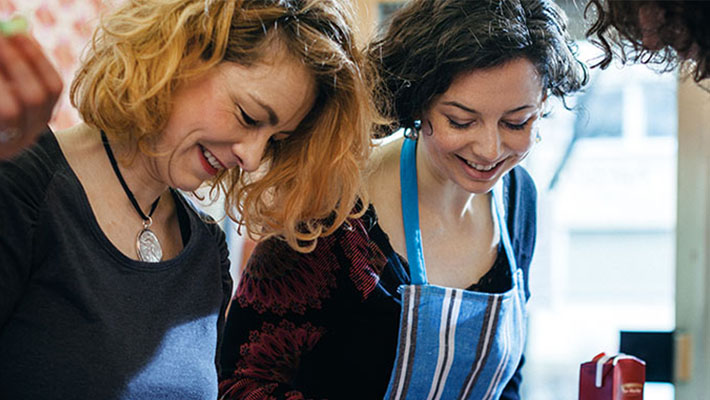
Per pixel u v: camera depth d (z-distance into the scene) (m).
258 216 1.29
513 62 1.22
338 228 1.38
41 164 1.05
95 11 2.14
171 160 1.12
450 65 1.22
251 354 1.40
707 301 2.00
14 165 1.01
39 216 1.03
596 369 1.36
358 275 1.38
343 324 1.40
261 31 1.09
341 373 1.42
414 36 1.27
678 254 2.04
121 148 1.13
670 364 2.00
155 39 1.06
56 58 2.04
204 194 1.33
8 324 1.03
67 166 1.08
